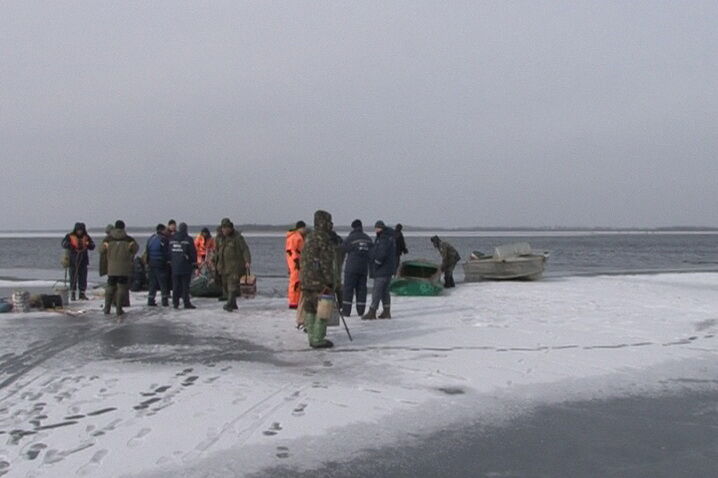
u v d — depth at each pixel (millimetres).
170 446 5395
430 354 8867
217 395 6852
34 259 54250
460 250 77125
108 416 6156
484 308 13656
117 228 12953
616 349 9242
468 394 6984
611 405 6680
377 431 5832
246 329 11102
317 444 5500
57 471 4859
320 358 8664
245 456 5215
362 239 12406
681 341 9883
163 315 12922
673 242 126375
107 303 12922
